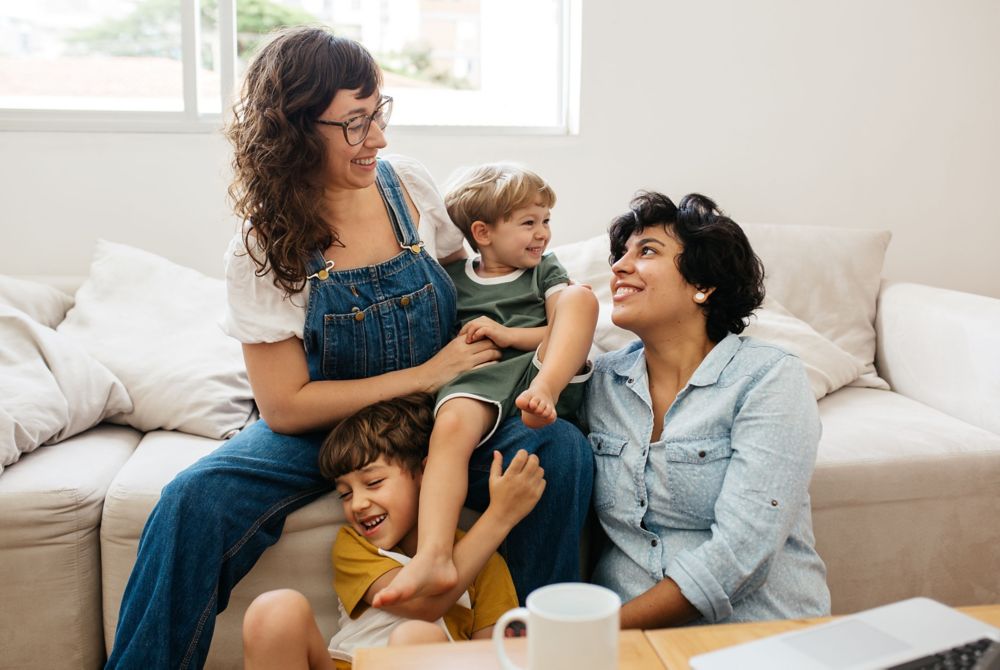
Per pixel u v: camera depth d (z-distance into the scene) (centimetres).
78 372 184
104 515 155
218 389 190
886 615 88
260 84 144
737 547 124
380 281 153
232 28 241
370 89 144
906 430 182
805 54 259
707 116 258
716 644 91
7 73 249
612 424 149
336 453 142
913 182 268
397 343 155
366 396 150
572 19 256
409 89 276
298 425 151
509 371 151
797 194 264
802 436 131
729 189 262
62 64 251
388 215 158
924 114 265
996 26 264
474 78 278
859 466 170
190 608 134
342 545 142
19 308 206
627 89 254
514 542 143
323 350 151
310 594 150
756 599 129
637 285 142
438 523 132
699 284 140
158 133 237
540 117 272
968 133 267
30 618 153
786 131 261
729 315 144
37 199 235
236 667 150
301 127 142
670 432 140
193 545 136
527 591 143
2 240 235
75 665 154
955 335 201
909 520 173
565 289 160
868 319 228
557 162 254
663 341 145
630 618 124
